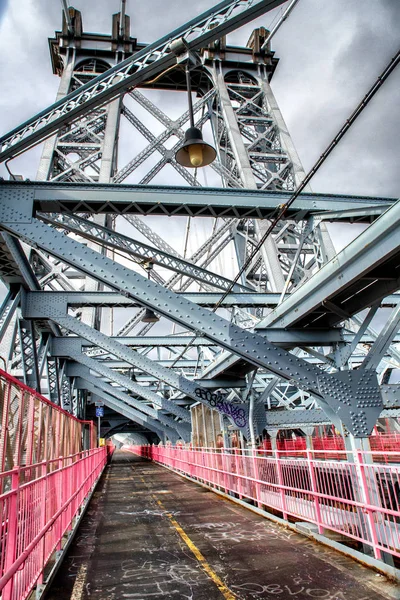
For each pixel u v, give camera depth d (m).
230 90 48.38
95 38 47.28
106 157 38.44
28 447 5.84
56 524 7.63
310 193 12.28
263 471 11.38
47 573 6.35
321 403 11.03
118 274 10.62
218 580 6.06
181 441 30.88
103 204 11.32
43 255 27.33
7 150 9.27
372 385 10.87
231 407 20.62
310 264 31.61
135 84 8.80
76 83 44.59
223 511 12.23
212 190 11.82
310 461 8.55
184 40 7.62
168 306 10.71
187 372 36.03
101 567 6.99
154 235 35.00
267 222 36.47
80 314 29.56
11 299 16.05
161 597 5.49
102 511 13.34
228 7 7.75
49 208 11.28
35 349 16.88
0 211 10.65
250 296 19.39
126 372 31.83
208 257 40.28
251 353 10.84
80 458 14.17
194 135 6.80
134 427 60.53
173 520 11.15
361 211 11.51
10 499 4.48
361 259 9.09
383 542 6.29
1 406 4.57
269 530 9.34
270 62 52.19
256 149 45.53
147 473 30.09
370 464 6.81
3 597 4.10
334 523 7.71
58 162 38.97
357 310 11.52
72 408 27.89
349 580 5.79
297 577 6.01
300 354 28.33
